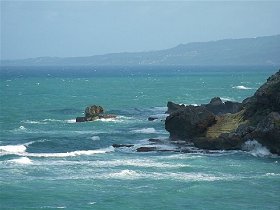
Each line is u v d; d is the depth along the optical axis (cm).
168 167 5512
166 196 4547
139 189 4734
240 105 8131
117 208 4250
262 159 5947
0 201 4388
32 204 4322
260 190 4750
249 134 6300
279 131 6006
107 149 6525
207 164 5678
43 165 5572
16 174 5178
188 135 6806
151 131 8056
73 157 6034
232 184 4916
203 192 4669
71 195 4550
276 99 6481
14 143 7125
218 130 6700
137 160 5869
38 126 8900
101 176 5138
